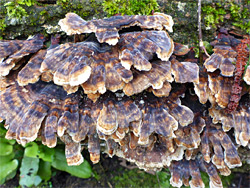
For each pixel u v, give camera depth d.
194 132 0.27
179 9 0.29
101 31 0.22
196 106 0.29
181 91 0.27
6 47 0.25
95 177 0.43
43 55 0.25
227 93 0.25
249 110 0.26
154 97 0.26
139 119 0.25
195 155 0.31
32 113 0.24
